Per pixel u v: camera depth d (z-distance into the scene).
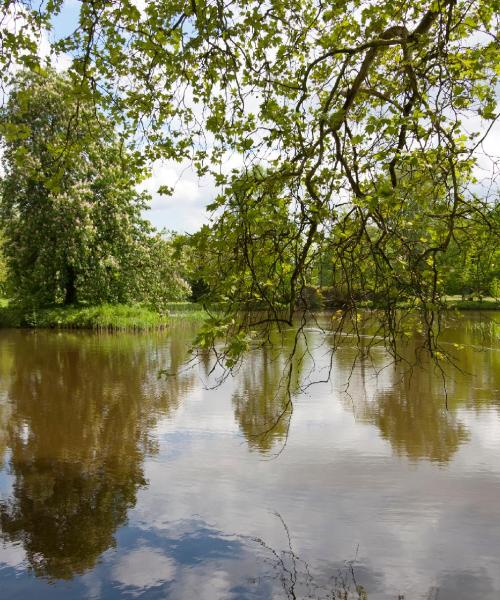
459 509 6.04
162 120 4.91
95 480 7.12
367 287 4.33
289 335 21.48
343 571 4.93
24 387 12.95
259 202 3.74
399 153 3.98
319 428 9.16
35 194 26.75
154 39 4.53
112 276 28.33
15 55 4.05
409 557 5.12
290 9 4.58
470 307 30.53
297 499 6.38
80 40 4.49
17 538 5.66
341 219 4.35
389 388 12.10
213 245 3.68
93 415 10.35
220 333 3.61
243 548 5.35
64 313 27.50
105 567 5.09
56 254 26.17
